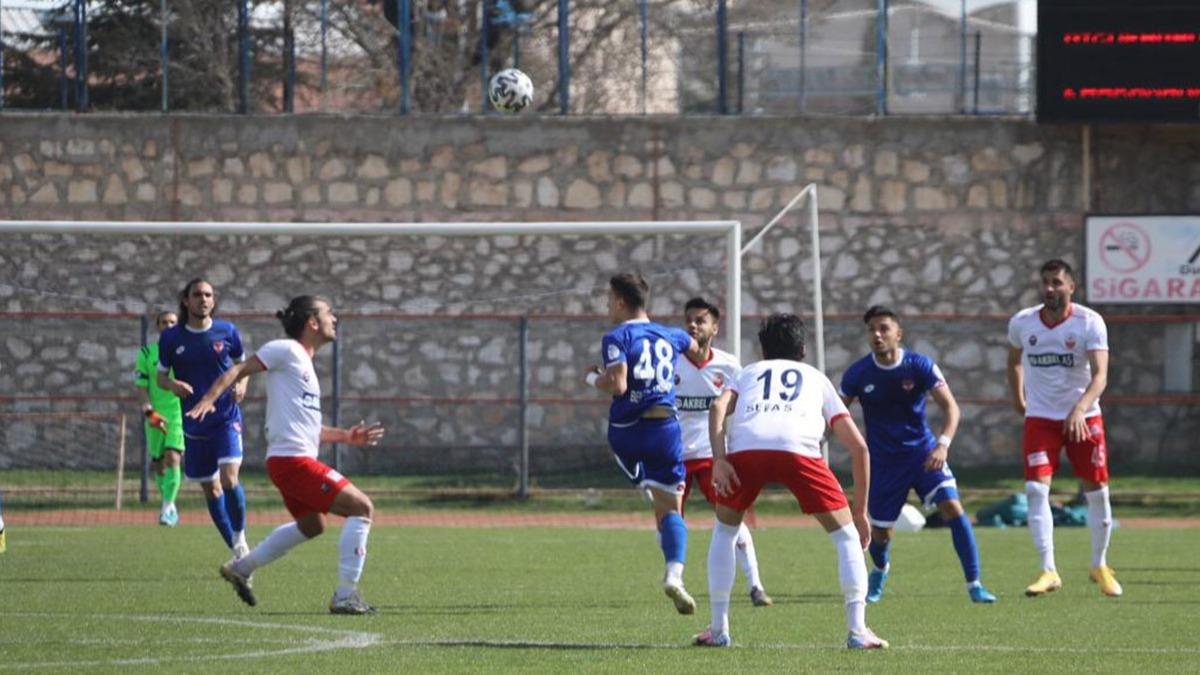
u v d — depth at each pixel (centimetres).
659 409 2966
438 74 7738
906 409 3256
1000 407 6612
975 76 6738
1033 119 6638
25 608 2952
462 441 6525
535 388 6581
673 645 2494
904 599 3309
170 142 6631
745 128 6681
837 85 6962
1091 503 3431
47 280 6569
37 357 6475
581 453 6538
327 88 7350
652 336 2988
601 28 7856
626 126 6681
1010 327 3488
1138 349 6575
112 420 6369
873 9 7262
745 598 3328
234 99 7338
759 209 6681
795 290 6675
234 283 6619
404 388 6556
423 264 6638
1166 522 5766
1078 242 6656
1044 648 2473
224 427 3734
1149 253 6525
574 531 5188
